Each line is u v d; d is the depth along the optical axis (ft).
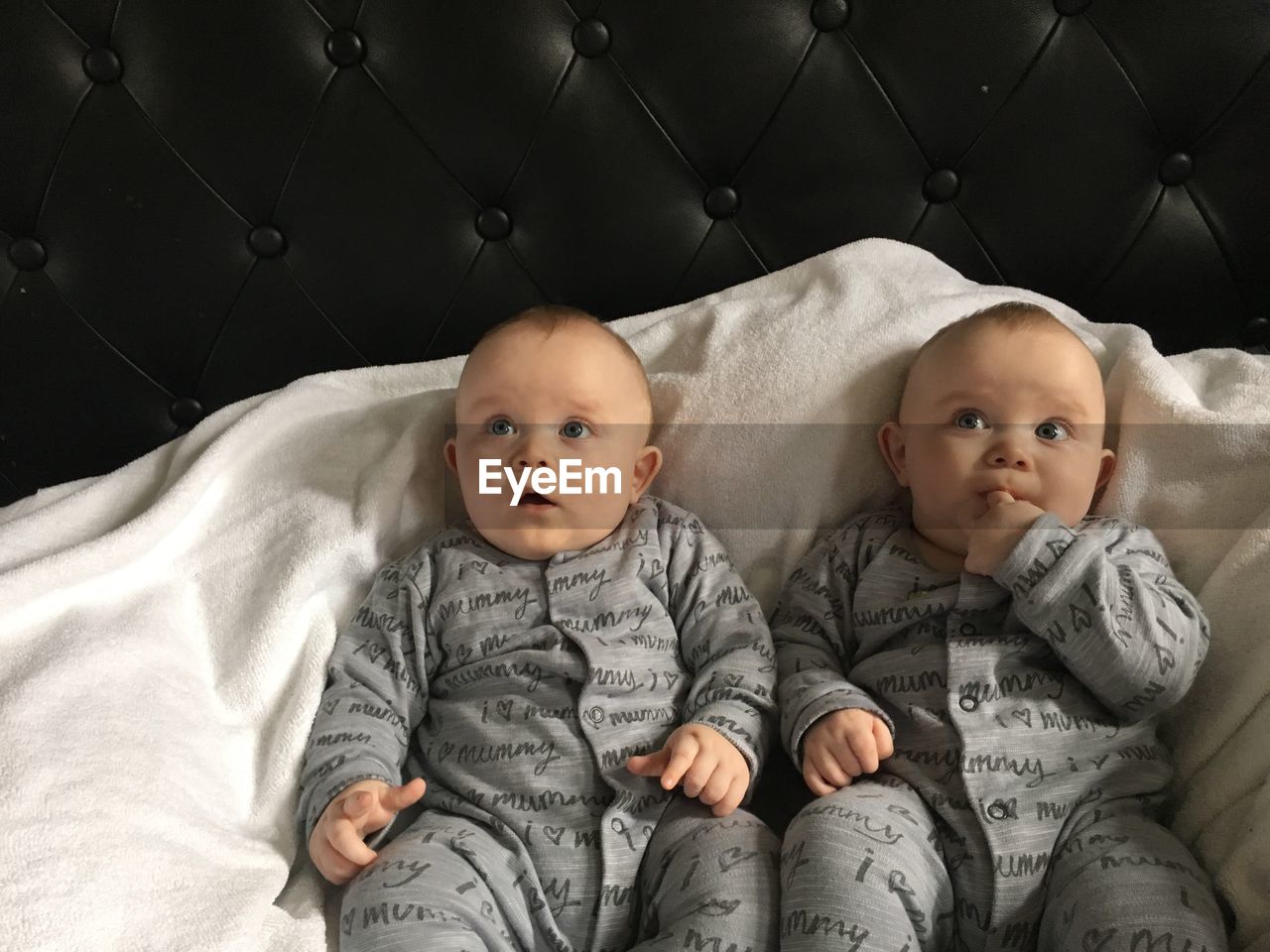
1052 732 2.35
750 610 2.82
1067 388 2.60
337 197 3.34
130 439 3.71
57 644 2.45
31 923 1.83
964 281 3.28
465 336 3.57
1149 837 2.19
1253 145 3.26
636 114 3.27
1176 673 2.29
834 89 3.24
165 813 2.17
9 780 2.04
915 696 2.53
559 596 2.76
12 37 3.13
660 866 2.33
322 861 2.28
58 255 3.40
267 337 3.56
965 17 3.14
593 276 3.50
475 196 3.39
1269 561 2.48
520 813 2.42
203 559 2.89
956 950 2.27
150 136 3.25
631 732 2.54
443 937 2.02
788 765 2.83
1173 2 3.11
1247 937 2.09
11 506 3.20
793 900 2.10
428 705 2.78
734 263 3.50
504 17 3.13
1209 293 3.48
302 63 3.17
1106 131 3.26
